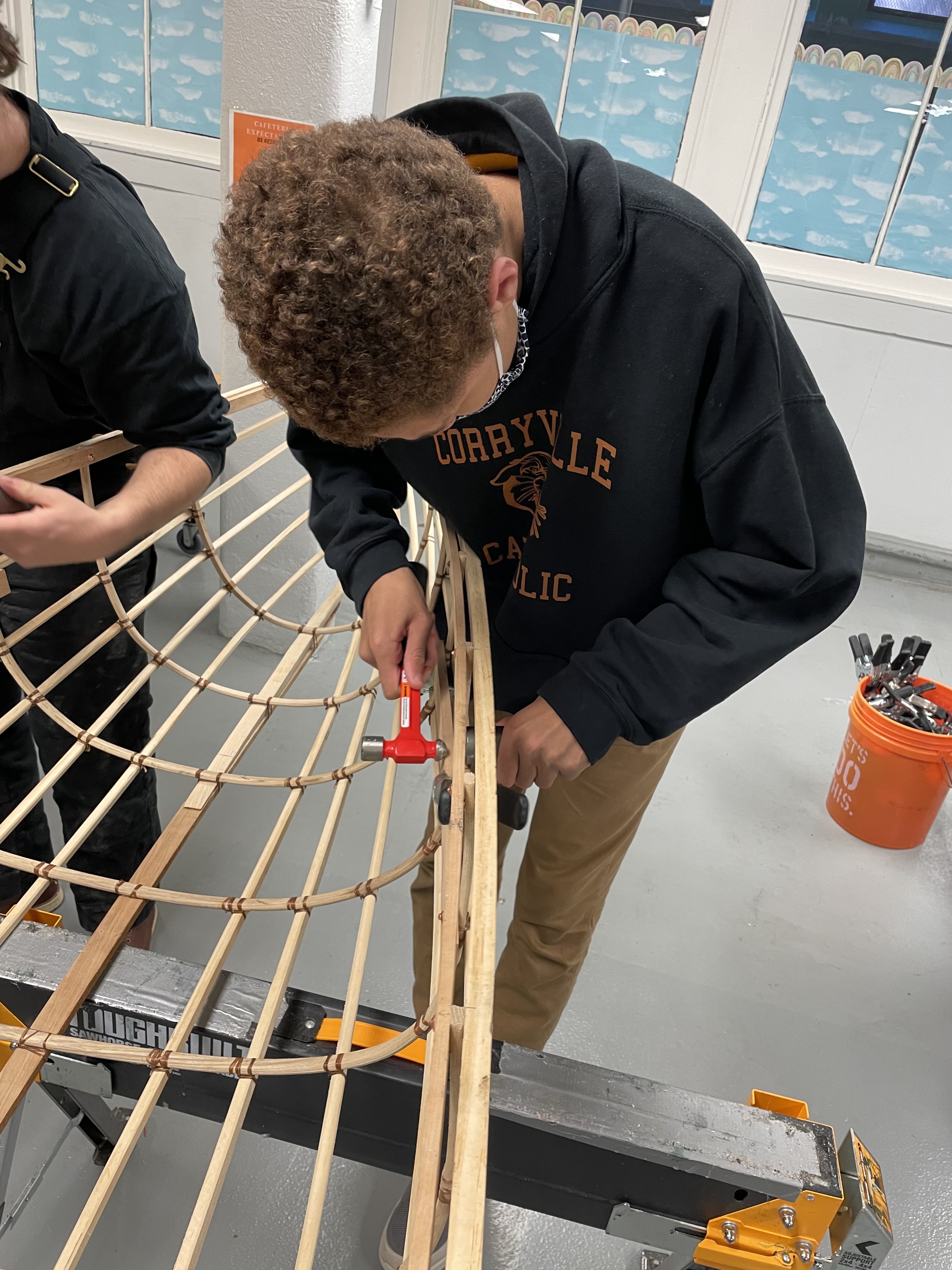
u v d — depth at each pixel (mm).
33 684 1087
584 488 748
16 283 801
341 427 514
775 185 2576
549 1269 1079
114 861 1263
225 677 2025
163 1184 1084
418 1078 646
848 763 1829
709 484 693
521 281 654
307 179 454
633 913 1599
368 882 701
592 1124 647
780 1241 674
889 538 2920
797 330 2670
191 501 889
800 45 2369
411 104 2598
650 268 641
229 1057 648
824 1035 1423
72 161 789
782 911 1651
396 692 779
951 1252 1142
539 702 729
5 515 710
